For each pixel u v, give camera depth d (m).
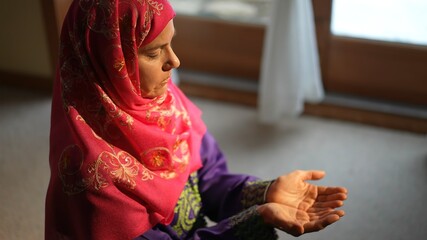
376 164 2.34
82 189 1.05
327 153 2.43
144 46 1.05
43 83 3.02
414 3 2.51
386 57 2.62
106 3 1.02
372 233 1.97
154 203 1.10
